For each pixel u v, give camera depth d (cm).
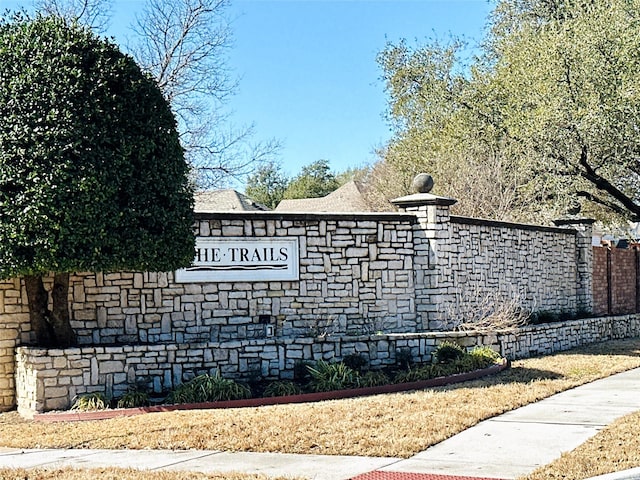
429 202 1509
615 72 1917
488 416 962
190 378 1224
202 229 1352
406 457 765
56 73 1102
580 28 1975
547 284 1903
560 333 1752
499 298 1659
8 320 1231
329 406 1050
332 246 1448
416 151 2612
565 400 1080
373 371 1309
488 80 2414
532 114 1992
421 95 2695
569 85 1945
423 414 963
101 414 1094
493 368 1348
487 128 2322
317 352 1306
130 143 1138
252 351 1266
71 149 1088
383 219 1493
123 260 1133
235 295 1372
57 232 1084
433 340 1403
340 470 716
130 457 812
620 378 1308
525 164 2039
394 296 1496
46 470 748
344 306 1452
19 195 1073
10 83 1093
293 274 1413
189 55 2277
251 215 1384
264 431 892
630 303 2277
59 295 1227
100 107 1114
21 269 1090
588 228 2048
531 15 2677
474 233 1630
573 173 2025
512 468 704
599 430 859
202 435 890
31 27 1136
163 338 1323
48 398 1140
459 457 756
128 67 1159
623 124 1911
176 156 1206
